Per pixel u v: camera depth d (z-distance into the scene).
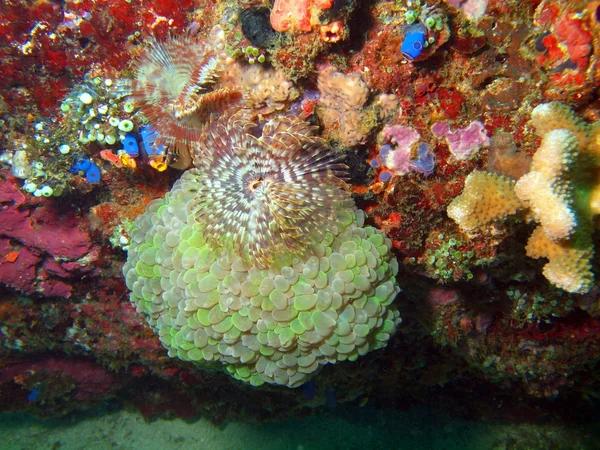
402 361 0.52
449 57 0.28
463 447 0.64
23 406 0.67
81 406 0.70
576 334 0.40
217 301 0.29
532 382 0.45
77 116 0.35
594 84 0.25
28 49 0.34
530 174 0.26
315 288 0.29
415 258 0.36
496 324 0.43
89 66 0.35
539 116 0.26
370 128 0.30
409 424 0.67
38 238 0.42
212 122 0.28
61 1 0.34
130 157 0.35
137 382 0.69
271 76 0.29
